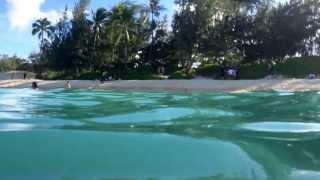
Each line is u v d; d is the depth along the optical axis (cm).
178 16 5303
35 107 740
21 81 4538
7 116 602
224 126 541
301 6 4984
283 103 823
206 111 693
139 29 5922
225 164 368
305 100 884
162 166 354
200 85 3256
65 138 436
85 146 403
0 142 414
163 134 468
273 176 354
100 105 788
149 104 817
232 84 3178
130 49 5831
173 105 789
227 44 5197
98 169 342
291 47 5056
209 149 409
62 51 6372
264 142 454
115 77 5438
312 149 430
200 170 353
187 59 5412
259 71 4759
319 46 5100
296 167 379
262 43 5100
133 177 330
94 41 6012
